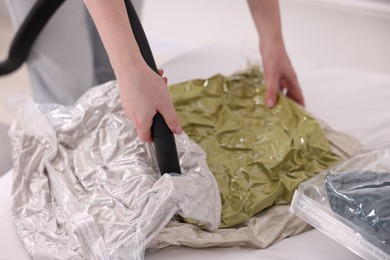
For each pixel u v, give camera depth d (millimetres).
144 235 797
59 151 983
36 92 1598
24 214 904
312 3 1813
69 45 1442
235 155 1017
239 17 1985
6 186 996
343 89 1288
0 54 2211
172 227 839
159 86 811
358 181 817
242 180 953
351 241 776
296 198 837
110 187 891
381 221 756
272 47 1188
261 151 1018
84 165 945
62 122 1026
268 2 1175
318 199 820
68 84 1539
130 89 800
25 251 855
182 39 2129
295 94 1215
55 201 915
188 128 1067
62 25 1390
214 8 2004
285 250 855
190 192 821
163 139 826
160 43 2170
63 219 869
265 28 1194
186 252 847
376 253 757
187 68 1343
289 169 979
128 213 841
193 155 914
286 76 1199
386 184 799
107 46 827
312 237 886
